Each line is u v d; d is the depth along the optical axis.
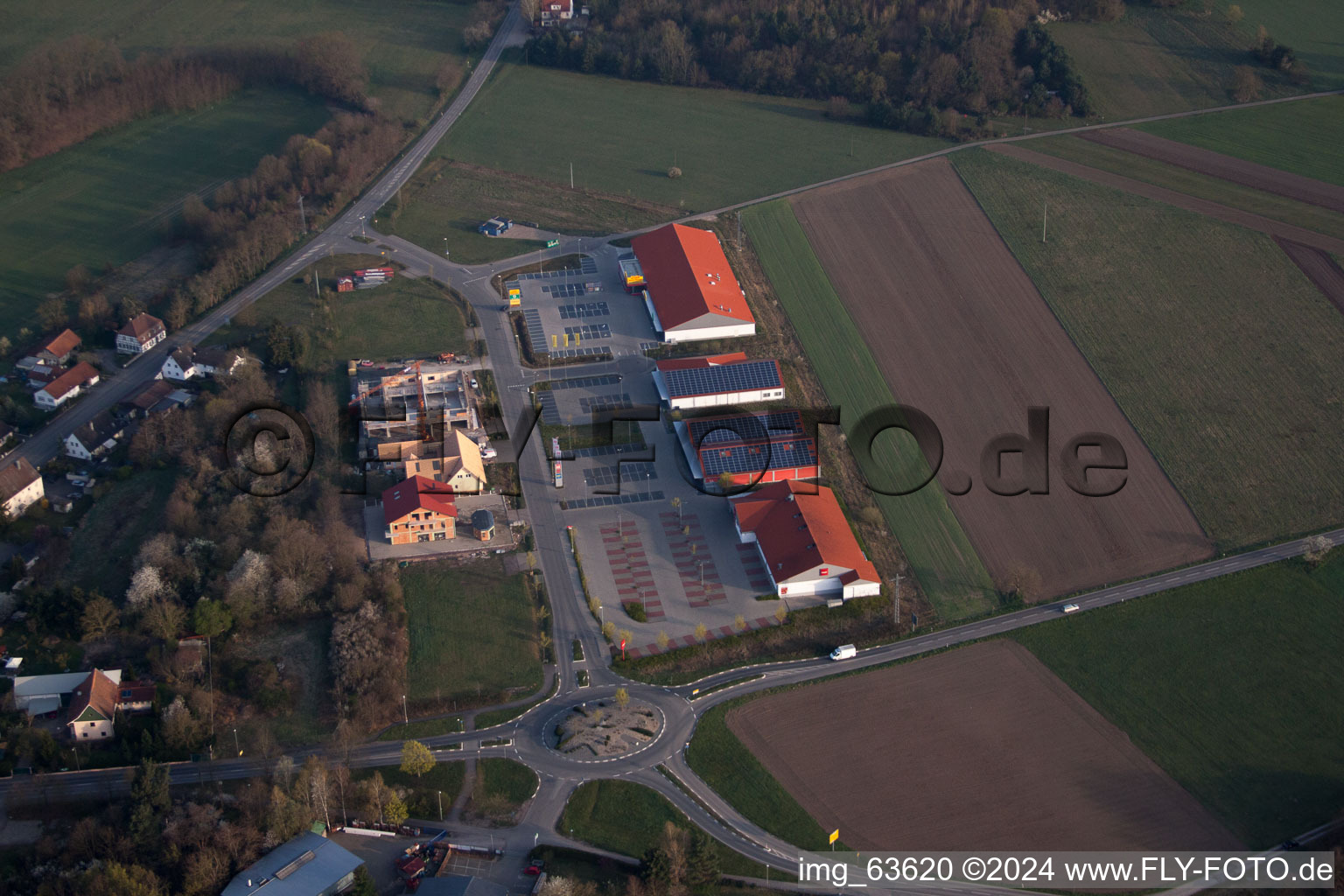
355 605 185.75
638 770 163.75
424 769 161.00
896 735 169.00
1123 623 188.25
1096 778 162.75
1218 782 162.25
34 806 154.12
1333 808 158.50
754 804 159.12
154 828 148.25
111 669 173.12
